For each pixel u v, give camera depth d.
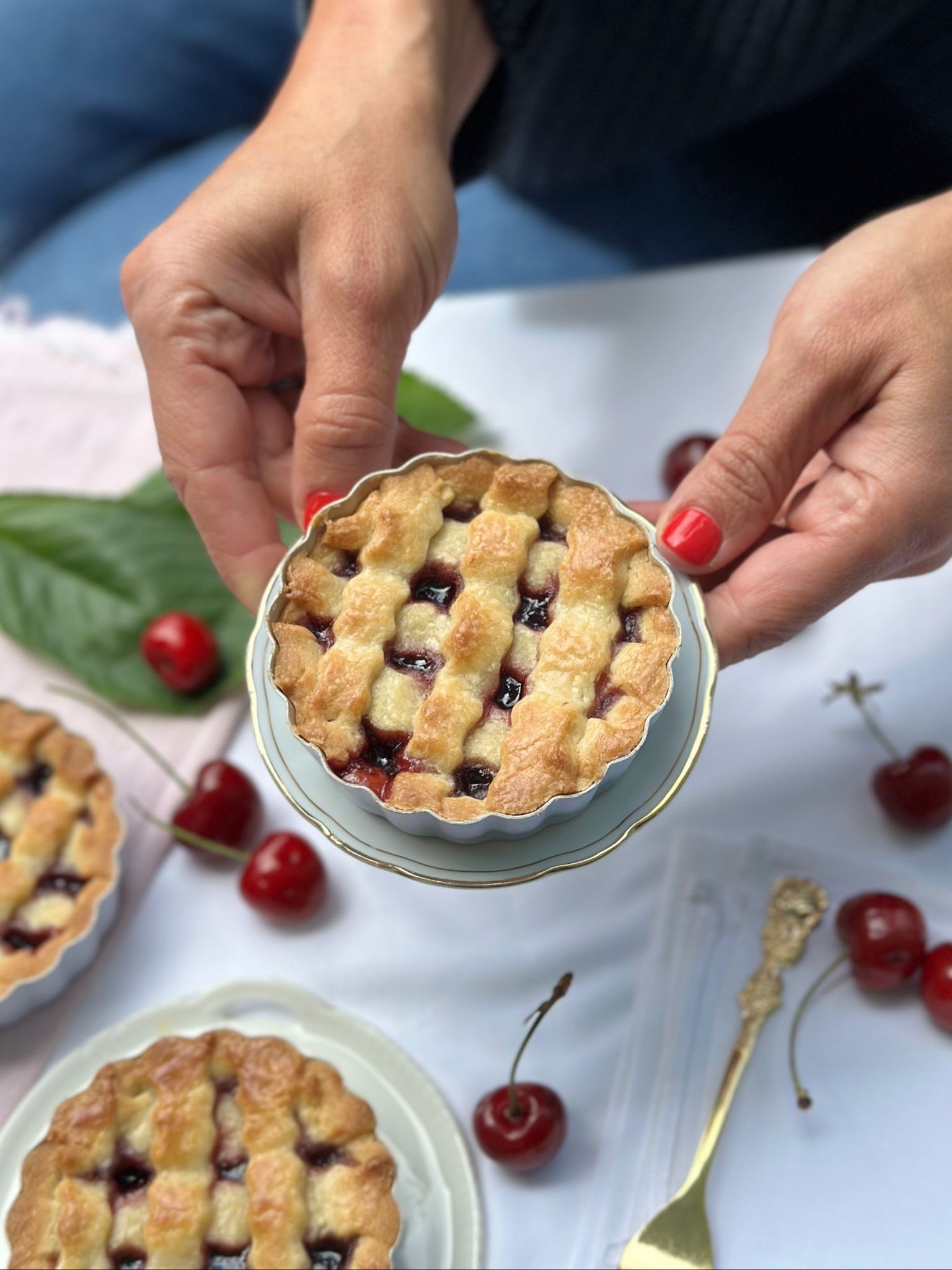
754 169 0.62
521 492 0.35
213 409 0.40
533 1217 0.39
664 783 0.34
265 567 0.40
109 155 0.70
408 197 0.39
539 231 0.63
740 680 0.45
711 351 0.51
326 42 0.41
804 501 0.38
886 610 0.45
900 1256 0.37
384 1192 0.37
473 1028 0.41
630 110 0.54
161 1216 0.37
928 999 0.39
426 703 0.33
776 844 0.42
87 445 0.52
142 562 0.47
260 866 0.42
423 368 0.52
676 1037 0.40
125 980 0.43
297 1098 0.39
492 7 0.45
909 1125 0.39
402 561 0.35
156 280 0.39
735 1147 0.39
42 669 0.48
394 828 0.33
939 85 0.54
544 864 0.33
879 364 0.36
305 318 0.38
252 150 0.40
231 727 0.46
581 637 0.34
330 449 0.38
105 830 0.43
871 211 0.61
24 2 0.70
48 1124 0.40
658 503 0.39
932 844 0.42
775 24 0.49
